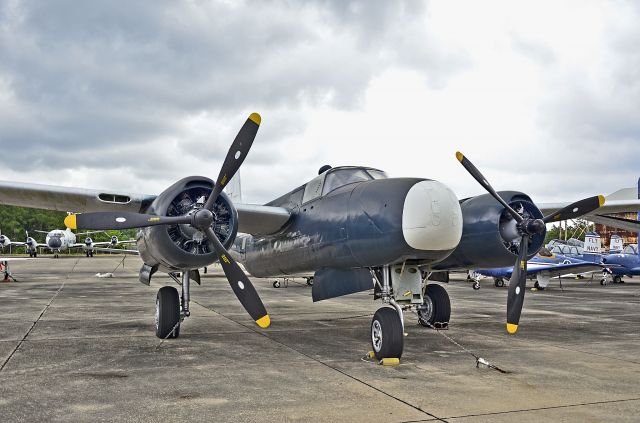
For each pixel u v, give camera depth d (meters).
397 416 4.60
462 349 7.95
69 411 4.70
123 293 18.06
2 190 8.93
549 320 11.60
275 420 4.48
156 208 7.96
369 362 6.94
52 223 124.69
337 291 8.74
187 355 7.34
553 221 9.16
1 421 4.41
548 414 4.68
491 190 8.59
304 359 7.11
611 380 5.98
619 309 14.05
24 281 24.53
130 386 5.60
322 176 9.28
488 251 8.82
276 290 20.86
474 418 4.55
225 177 7.98
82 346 7.98
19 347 7.86
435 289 10.16
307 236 9.07
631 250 28.36
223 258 7.80
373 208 7.45
